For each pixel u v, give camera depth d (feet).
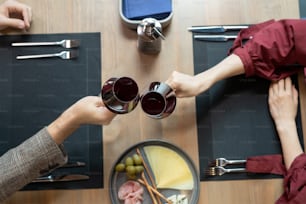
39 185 3.18
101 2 3.41
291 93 3.28
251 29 3.36
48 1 3.40
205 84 3.14
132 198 3.13
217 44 3.39
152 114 2.89
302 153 3.15
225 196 3.20
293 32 3.16
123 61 3.35
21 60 3.32
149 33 3.03
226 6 3.44
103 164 3.22
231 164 3.23
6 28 3.35
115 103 2.78
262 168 3.21
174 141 3.27
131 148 3.19
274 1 3.46
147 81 3.34
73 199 3.18
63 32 3.37
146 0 3.27
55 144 2.90
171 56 3.36
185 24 3.40
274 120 3.28
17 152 2.90
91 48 3.35
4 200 2.91
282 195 3.13
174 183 3.18
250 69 3.22
